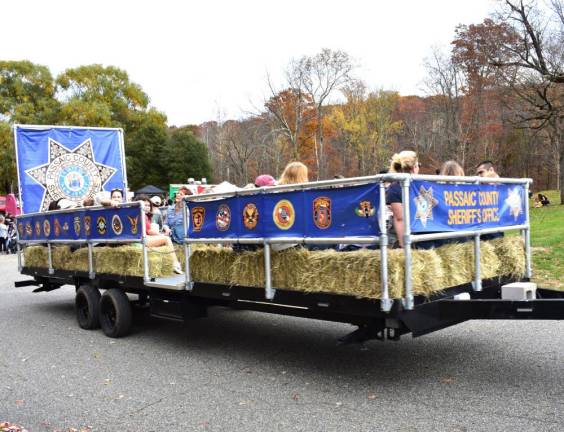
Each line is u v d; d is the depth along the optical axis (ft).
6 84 151.33
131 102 171.53
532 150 173.68
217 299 19.86
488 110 134.92
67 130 36.06
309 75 150.61
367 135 159.53
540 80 90.99
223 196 18.25
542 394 14.25
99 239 24.76
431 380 15.94
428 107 154.20
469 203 16.37
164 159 168.25
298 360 18.93
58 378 18.07
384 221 13.58
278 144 146.41
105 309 24.40
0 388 17.22
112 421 14.06
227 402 15.06
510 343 19.45
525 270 19.15
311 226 15.38
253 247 18.20
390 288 13.91
